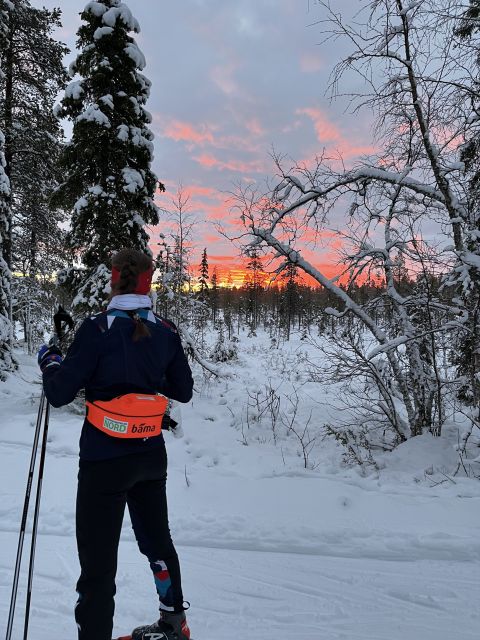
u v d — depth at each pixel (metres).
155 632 2.44
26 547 3.99
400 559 3.99
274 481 5.53
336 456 7.06
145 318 2.38
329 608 3.22
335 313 7.48
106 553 2.17
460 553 4.07
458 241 7.01
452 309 7.07
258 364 21.34
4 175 12.45
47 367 2.30
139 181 10.12
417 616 3.13
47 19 14.94
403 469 6.43
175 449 6.99
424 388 7.48
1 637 2.79
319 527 4.48
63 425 7.72
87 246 10.64
